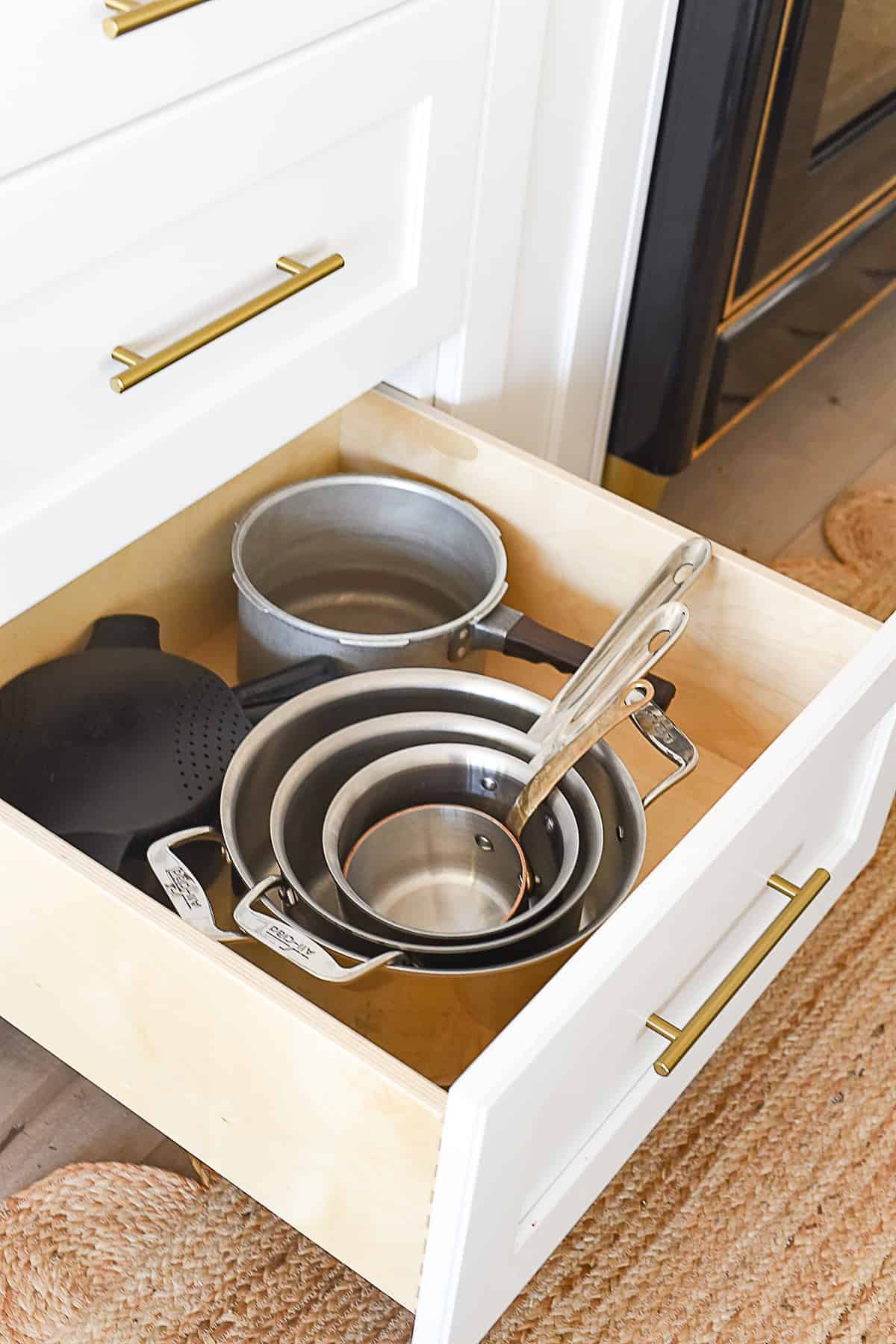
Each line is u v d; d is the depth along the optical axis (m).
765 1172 0.87
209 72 0.65
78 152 0.61
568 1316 0.79
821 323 1.38
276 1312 0.77
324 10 0.69
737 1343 0.79
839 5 1.07
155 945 0.59
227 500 0.92
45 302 0.64
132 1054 0.69
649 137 1.04
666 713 0.92
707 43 1.00
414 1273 0.61
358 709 0.81
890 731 0.81
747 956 0.71
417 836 0.78
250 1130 0.64
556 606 0.95
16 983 0.73
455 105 0.82
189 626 0.96
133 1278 0.78
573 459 1.21
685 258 1.10
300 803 0.76
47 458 0.68
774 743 0.69
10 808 0.63
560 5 0.88
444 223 0.87
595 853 0.73
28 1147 0.83
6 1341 0.75
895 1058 0.94
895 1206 0.86
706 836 0.63
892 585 1.32
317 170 0.76
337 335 0.83
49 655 0.86
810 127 1.13
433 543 0.95
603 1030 0.61
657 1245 0.82
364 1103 0.55
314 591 0.98
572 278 1.06
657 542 0.87
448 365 0.98
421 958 0.68
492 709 0.82
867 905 1.03
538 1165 0.64
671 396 1.19
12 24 0.55
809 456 1.48
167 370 0.72
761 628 0.84
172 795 0.77
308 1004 0.56
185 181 0.67
